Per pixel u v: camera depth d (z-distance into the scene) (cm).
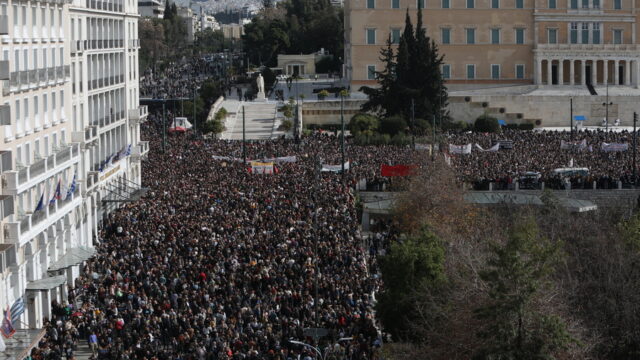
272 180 13675
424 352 6569
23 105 9256
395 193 13262
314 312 7700
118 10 14088
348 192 13125
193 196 12444
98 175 11800
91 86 12675
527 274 6009
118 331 7569
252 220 10850
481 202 12712
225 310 7831
